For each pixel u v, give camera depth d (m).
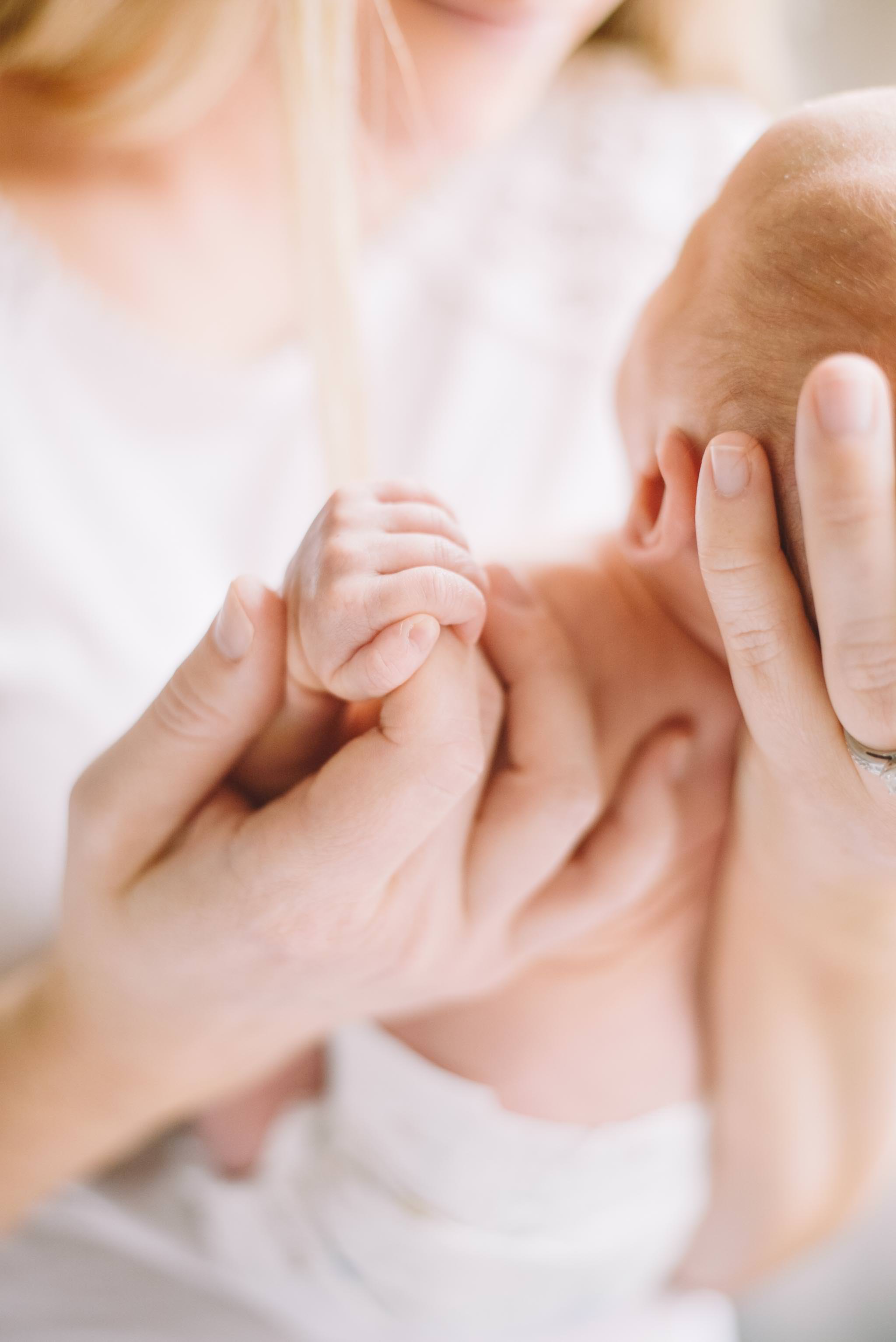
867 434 0.41
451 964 0.53
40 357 0.70
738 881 0.57
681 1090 0.63
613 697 0.54
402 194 0.84
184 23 0.66
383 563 0.46
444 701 0.46
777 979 0.60
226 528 0.77
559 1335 0.74
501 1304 0.67
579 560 0.56
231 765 0.49
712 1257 0.76
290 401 0.76
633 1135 0.62
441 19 0.65
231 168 0.75
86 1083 0.58
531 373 0.86
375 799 0.46
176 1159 0.69
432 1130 0.61
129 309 0.73
